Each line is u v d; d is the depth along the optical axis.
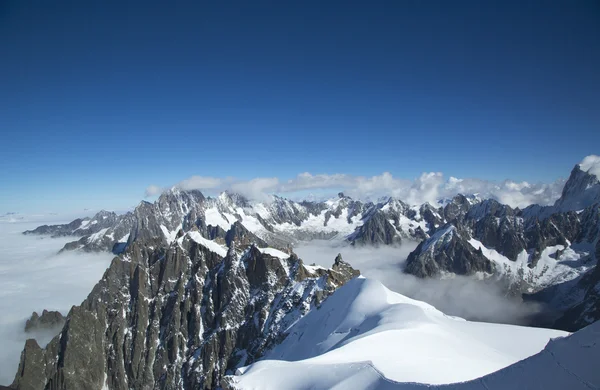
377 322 113.19
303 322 156.38
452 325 123.94
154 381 178.62
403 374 69.38
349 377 71.69
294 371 81.31
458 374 72.62
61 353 170.75
